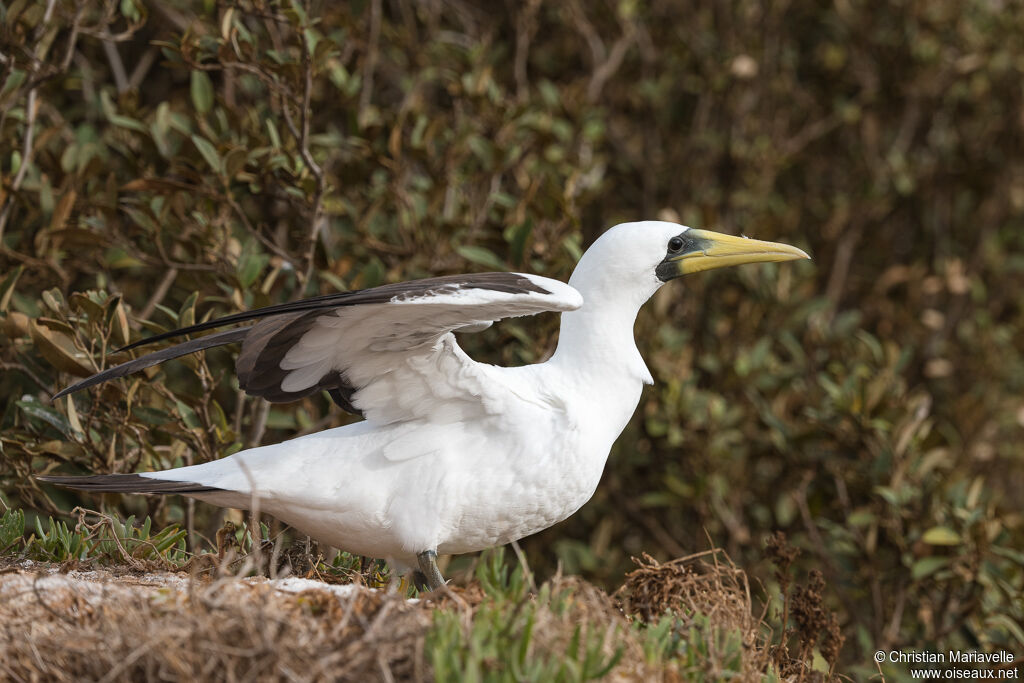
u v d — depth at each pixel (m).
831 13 17.92
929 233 18.67
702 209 14.27
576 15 15.57
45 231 10.30
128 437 9.60
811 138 17.67
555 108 13.32
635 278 8.37
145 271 12.92
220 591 6.04
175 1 13.29
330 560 9.68
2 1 10.60
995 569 10.78
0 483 9.58
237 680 5.52
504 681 5.48
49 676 5.83
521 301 6.75
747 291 14.83
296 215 11.96
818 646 8.57
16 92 10.38
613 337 8.27
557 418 7.85
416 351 7.34
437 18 14.58
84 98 13.98
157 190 10.30
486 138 12.27
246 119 11.28
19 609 6.44
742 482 13.47
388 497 7.66
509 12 15.47
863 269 18.34
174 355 7.43
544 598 6.21
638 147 16.98
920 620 11.59
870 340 12.62
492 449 7.71
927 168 18.25
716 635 6.47
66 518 10.08
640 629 6.80
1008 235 18.36
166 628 5.66
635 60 17.03
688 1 17.05
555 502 7.90
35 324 8.91
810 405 13.56
